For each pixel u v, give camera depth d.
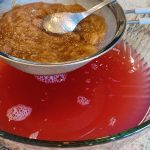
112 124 0.29
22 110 0.30
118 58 0.36
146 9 0.35
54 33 0.32
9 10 0.35
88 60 0.28
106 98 0.31
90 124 0.29
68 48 0.30
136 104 0.31
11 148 0.25
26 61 0.27
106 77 0.34
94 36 0.32
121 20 0.31
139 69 0.35
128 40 0.38
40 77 0.33
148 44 0.36
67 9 0.35
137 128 0.24
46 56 0.29
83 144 0.22
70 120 0.29
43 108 0.30
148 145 0.30
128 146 0.30
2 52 0.28
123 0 0.45
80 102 0.31
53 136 0.28
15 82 0.33
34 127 0.29
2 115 0.30
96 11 0.34
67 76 0.34
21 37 0.31
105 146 0.24
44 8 0.35
